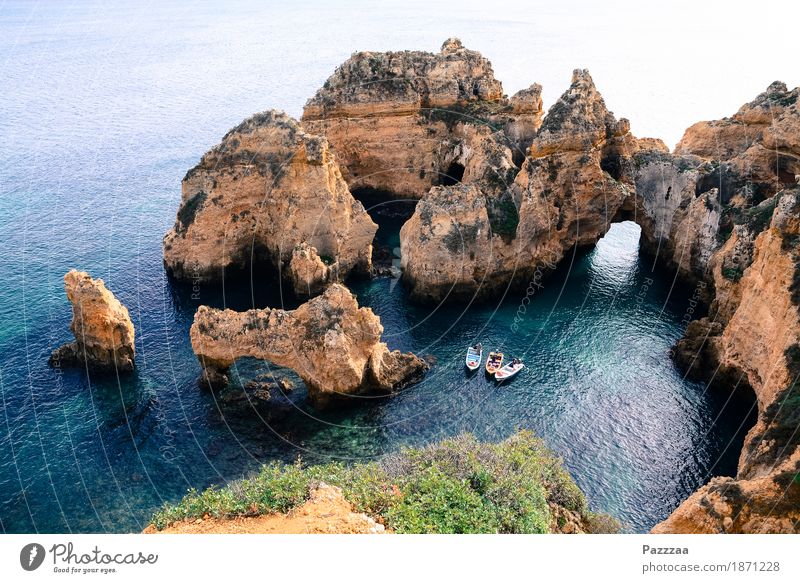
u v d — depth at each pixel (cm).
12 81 16212
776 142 6519
